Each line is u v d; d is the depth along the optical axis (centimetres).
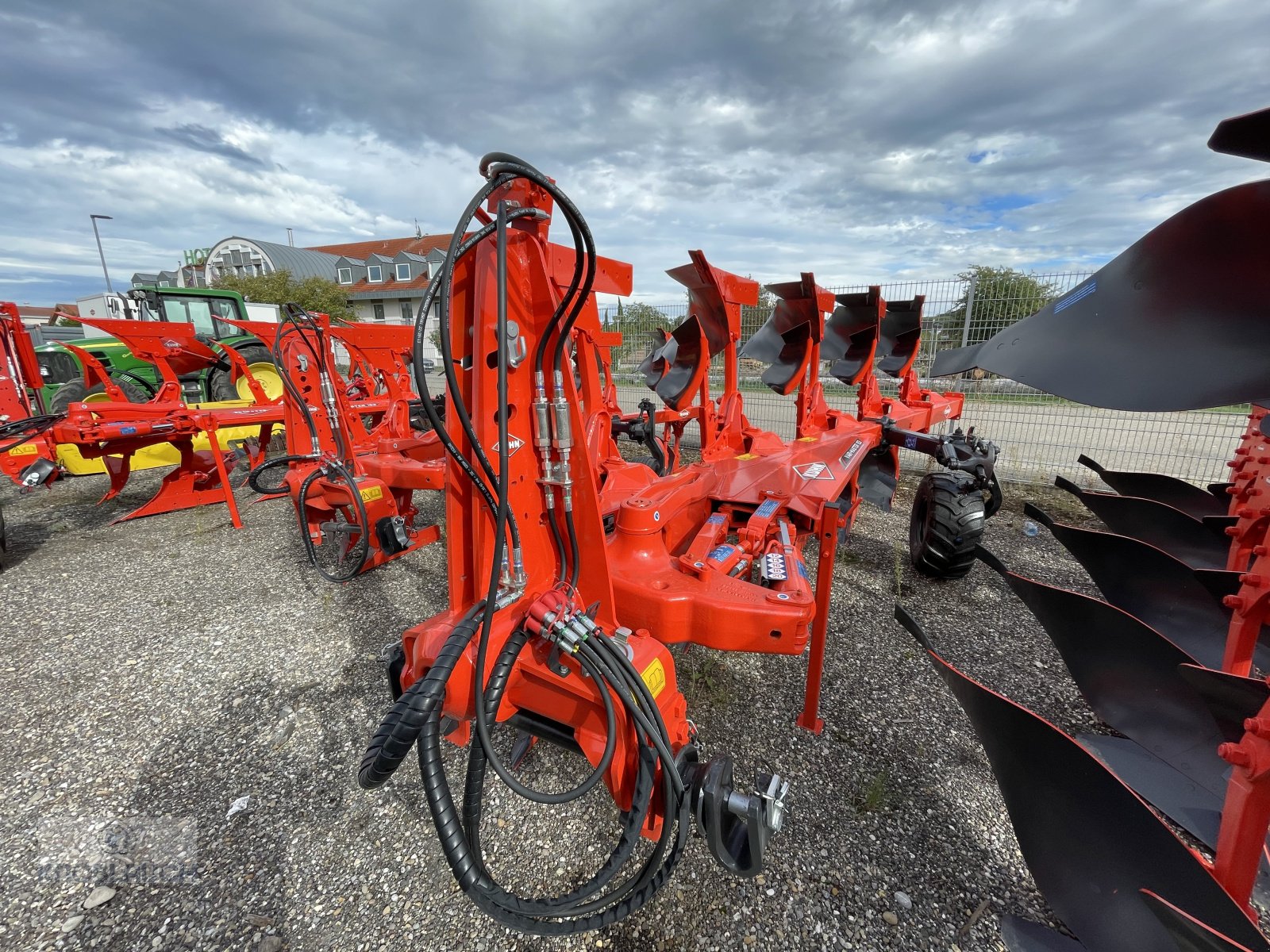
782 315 371
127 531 505
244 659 302
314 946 161
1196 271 77
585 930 128
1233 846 143
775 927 163
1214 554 339
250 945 162
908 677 278
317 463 390
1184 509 406
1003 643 307
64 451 634
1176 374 75
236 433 731
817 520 231
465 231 112
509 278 127
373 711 260
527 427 140
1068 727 242
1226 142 74
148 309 911
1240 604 206
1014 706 160
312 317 352
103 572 414
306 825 200
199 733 248
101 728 251
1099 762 146
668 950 158
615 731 130
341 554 422
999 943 159
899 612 186
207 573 411
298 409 417
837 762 224
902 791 211
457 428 137
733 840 138
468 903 172
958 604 351
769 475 295
